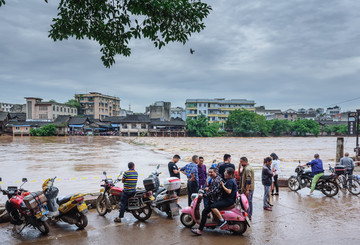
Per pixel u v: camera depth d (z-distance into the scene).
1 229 6.38
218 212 6.02
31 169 18.72
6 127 85.75
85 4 6.73
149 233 6.13
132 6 6.27
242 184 7.14
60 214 6.32
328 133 118.62
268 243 5.55
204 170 8.24
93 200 8.15
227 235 6.02
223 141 66.50
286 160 26.64
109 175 16.33
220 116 107.69
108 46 7.61
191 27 6.98
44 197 6.05
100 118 106.00
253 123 97.44
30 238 5.83
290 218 7.13
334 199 9.12
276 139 81.75
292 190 10.56
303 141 70.06
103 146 43.16
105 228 6.45
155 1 6.27
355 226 6.49
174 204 7.27
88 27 7.13
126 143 52.19
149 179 6.98
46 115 90.75
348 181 9.94
